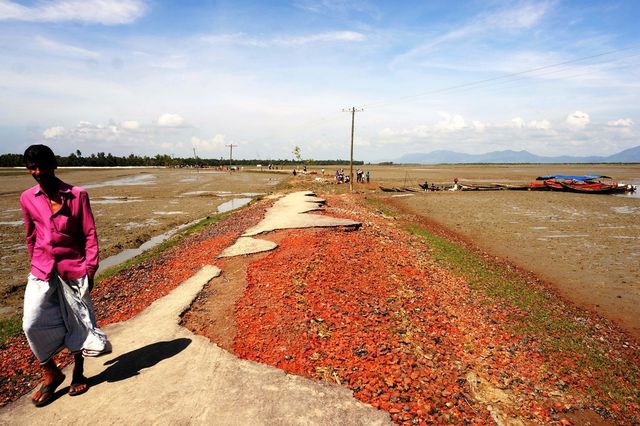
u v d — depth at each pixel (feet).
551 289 42.19
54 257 13.60
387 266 35.96
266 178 242.78
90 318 14.40
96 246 14.35
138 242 63.62
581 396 21.15
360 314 24.54
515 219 86.38
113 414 13.70
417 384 17.49
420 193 142.61
